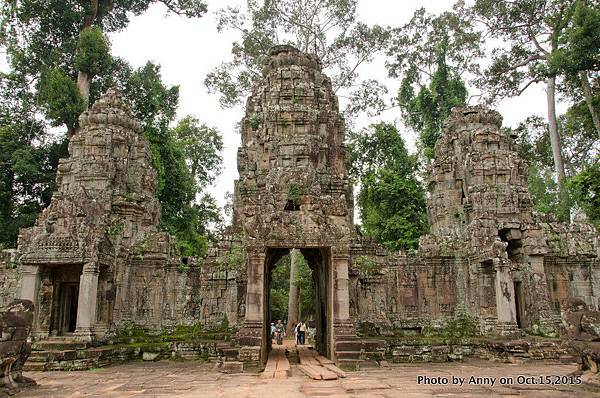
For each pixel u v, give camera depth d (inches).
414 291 845.2
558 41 1076.5
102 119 856.9
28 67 1208.2
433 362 689.0
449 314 828.0
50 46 1239.5
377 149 1535.4
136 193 855.1
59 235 700.0
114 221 802.8
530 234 797.2
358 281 796.0
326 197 645.9
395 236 1359.5
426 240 869.2
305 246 618.8
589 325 436.5
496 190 820.0
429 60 1481.3
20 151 1121.4
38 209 1189.7
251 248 612.4
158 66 1365.7
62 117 1122.7
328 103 974.4
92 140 829.8
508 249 836.6
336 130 956.0
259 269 606.9
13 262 796.6
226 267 809.5
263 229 618.8
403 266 855.7
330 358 618.5
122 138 852.0
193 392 410.3
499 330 723.4
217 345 667.4
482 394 380.5
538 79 1267.2
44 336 700.7
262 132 892.6
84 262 689.6
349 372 539.2
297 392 393.4
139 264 821.2
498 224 806.5
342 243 620.4
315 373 488.4
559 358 663.1
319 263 769.6
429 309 831.1
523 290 776.9
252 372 547.8
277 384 445.1
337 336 587.8
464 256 835.4
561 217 1266.0
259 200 676.7
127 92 1286.9
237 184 942.4
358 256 841.5
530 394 382.3
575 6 995.9
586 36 903.1
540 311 759.7
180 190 1350.9
